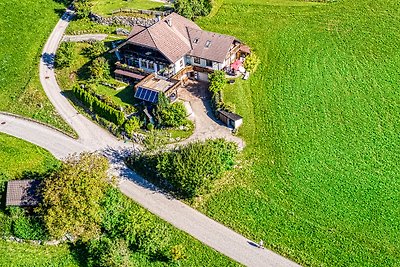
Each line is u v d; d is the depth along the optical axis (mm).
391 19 113000
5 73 104500
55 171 76312
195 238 73062
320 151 84938
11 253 71250
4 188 77125
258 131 88875
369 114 91500
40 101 98000
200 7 115438
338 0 119812
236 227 74312
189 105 94750
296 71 101188
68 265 70750
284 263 69625
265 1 120625
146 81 95438
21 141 89312
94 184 73000
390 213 74812
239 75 99938
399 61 102500
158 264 70250
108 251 69438
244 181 80562
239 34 111125
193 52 98875
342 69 101375
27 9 119500
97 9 117938
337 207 76000
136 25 105000
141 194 79438
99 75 99375
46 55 108375
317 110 92688
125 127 88625
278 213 75688
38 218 73062
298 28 112062
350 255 69812
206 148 78438
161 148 83625
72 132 91625
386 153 84125
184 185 76000
